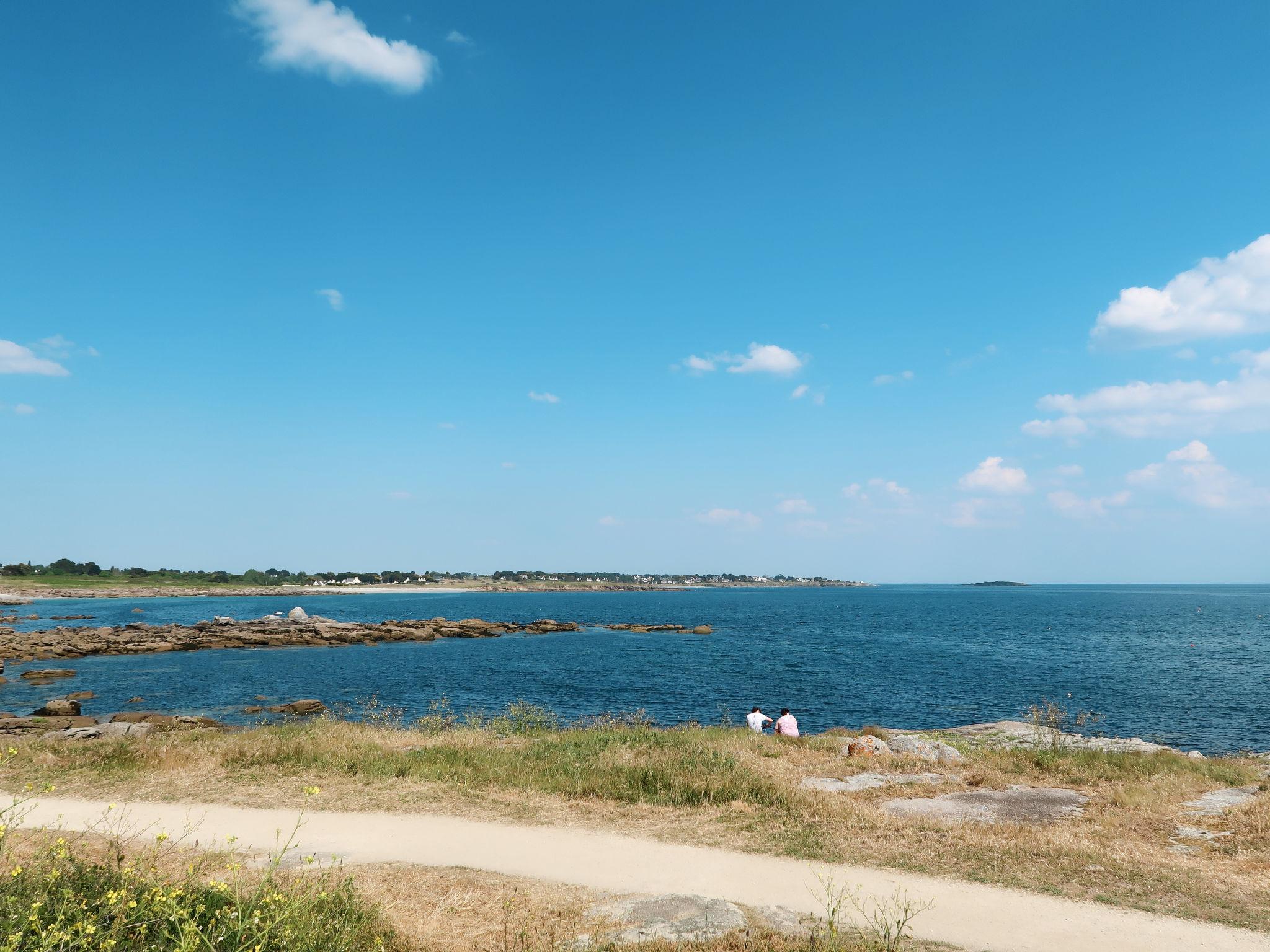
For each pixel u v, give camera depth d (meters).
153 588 197.25
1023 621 122.94
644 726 26.55
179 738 20.94
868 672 56.75
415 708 41.03
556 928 9.24
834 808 14.74
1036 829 13.76
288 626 86.25
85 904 7.02
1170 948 8.94
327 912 8.19
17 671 54.91
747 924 9.46
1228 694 46.31
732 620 126.75
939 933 9.26
